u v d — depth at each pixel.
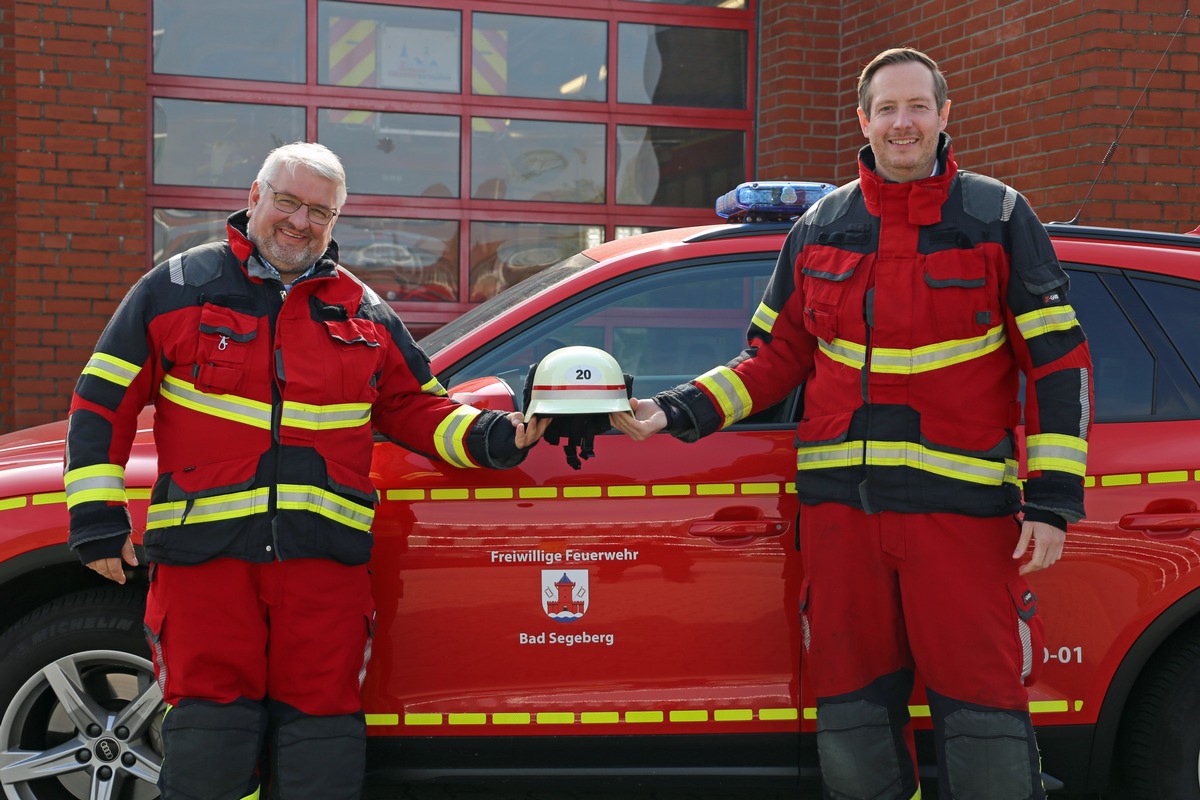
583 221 7.29
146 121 6.50
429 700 3.00
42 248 6.29
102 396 2.61
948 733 2.64
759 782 3.08
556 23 7.19
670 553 3.01
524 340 3.19
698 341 3.25
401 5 6.94
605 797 3.75
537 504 3.02
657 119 7.37
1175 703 3.02
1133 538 3.02
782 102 7.23
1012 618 2.64
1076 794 3.66
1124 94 5.51
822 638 2.73
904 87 2.62
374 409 2.94
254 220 2.71
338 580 2.72
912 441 2.65
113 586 3.07
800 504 2.82
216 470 2.63
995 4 6.05
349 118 6.91
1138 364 3.15
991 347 2.67
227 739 2.64
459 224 7.10
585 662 3.01
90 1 6.27
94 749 3.04
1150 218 5.56
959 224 2.64
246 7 6.75
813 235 2.79
